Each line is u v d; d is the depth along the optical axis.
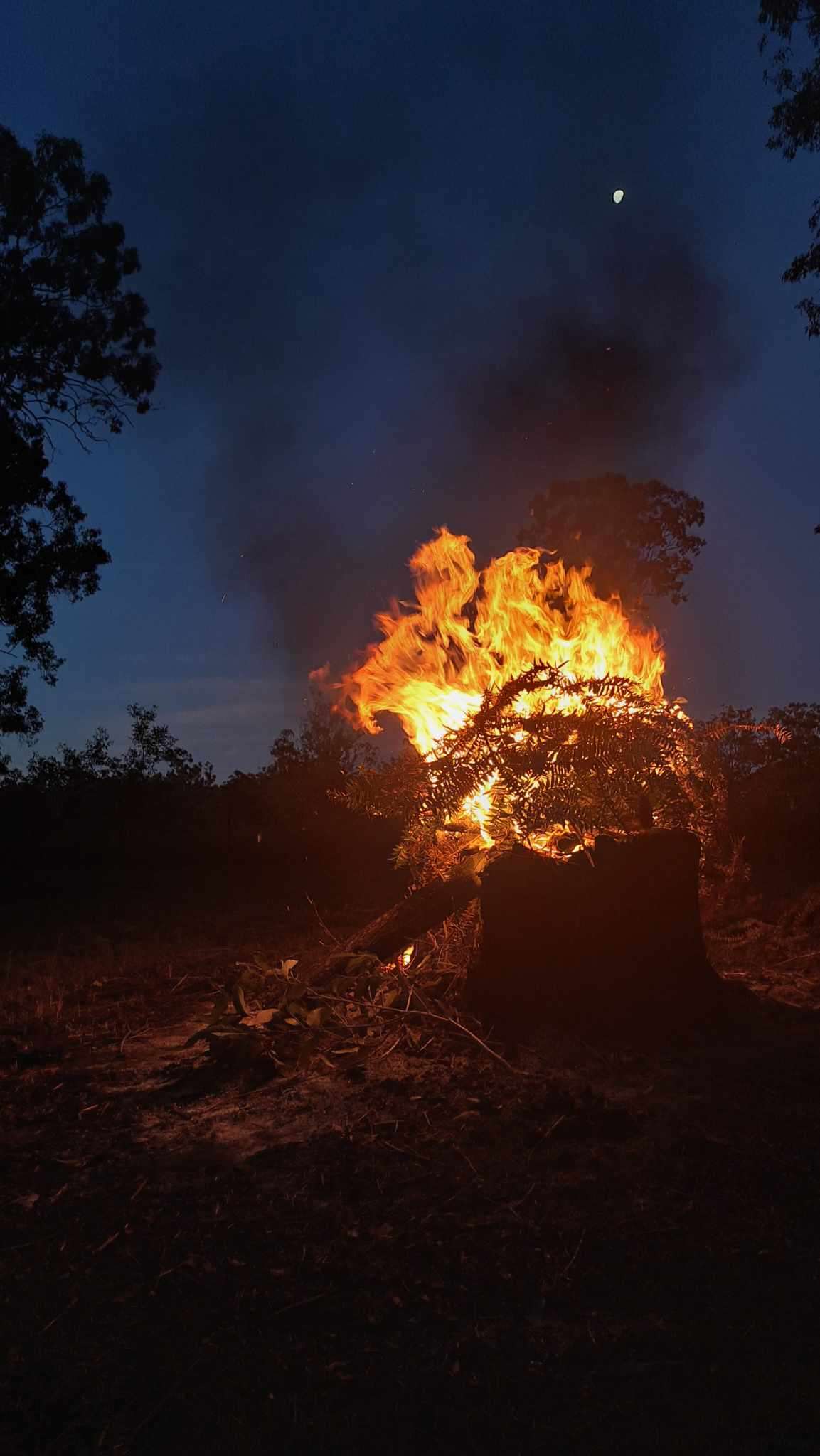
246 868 15.99
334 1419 2.42
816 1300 2.85
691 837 5.67
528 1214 3.40
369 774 6.41
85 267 23.33
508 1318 2.81
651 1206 3.43
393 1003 5.67
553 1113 4.28
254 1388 2.54
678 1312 2.82
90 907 12.35
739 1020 5.53
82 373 23.34
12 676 23.17
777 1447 2.29
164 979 7.59
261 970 6.21
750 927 8.40
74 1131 4.36
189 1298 2.96
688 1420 2.39
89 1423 2.44
